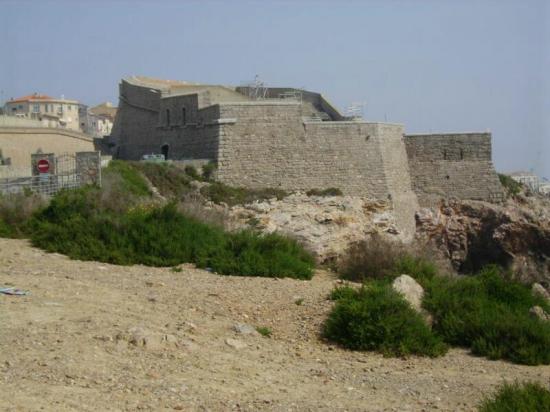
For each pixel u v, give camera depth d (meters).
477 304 18.20
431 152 60.72
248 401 10.87
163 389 10.84
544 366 15.35
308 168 50.97
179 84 71.00
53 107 130.88
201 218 27.52
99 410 9.67
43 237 24.09
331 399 11.52
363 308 15.85
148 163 46.22
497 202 60.78
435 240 58.00
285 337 15.48
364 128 53.41
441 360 15.29
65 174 35.72
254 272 22.30
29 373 10.73
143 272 20.81
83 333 12.99
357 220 46.12
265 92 69.50
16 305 14.59
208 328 14.92
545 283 50.19
